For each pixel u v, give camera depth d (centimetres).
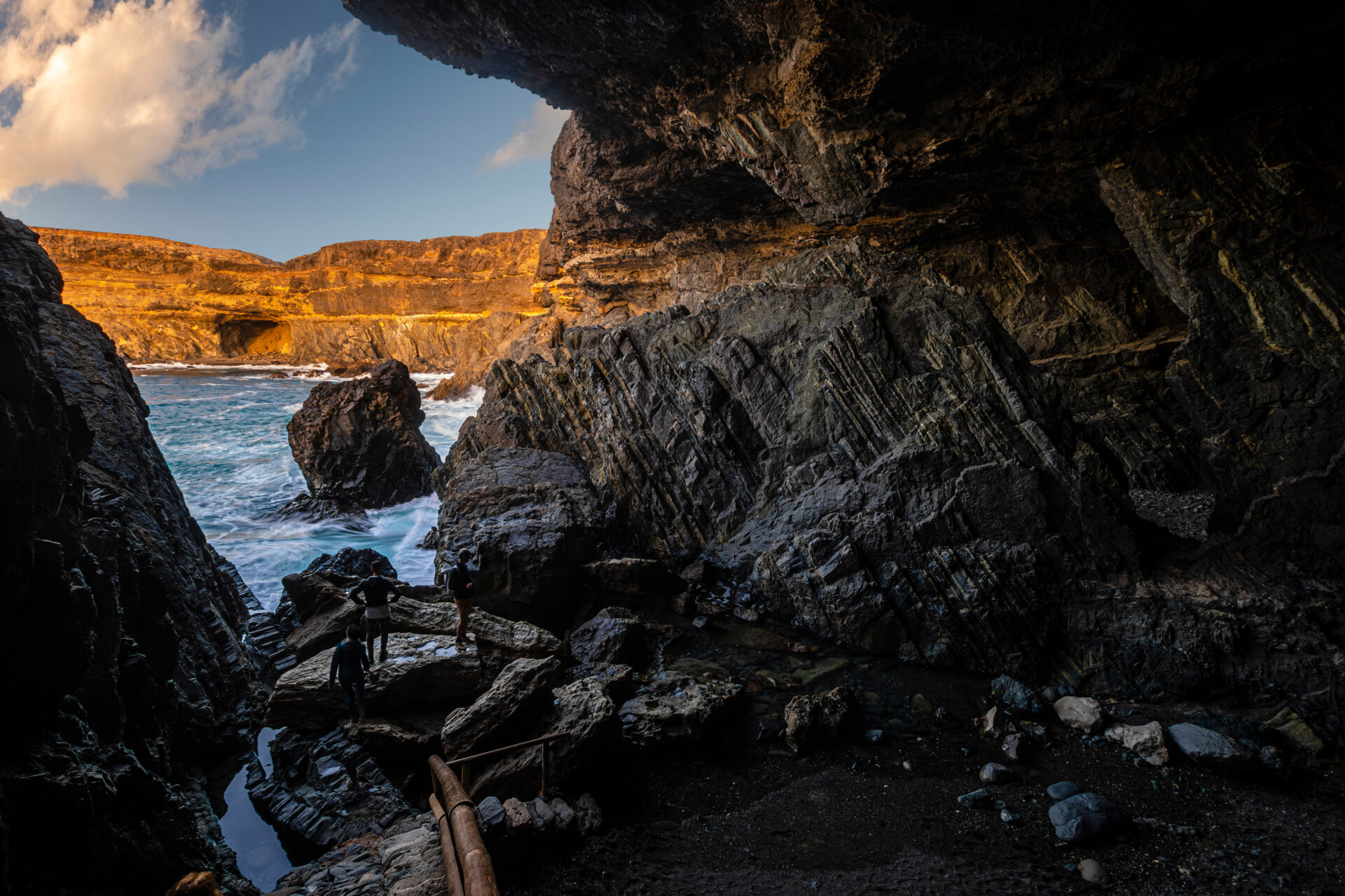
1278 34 1077
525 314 6253
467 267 7269
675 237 2897
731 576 1600
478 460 1922
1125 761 999
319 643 1248
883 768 1009
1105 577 1266
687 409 1759
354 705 1007
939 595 1317
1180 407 1994
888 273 2422
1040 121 1358
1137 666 1173
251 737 1047
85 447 675
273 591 1770
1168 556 1304
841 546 1406
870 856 820
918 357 1555
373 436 2509
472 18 1489
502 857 764
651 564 1534
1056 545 1289
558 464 1902
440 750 1002
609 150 2220
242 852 844
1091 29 1148
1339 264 1169
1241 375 1266
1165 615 1184
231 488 2767
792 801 933
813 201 1784
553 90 1856
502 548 1418
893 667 1301
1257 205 1233
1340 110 1152
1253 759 948
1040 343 2258
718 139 1817
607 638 1295
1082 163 1470
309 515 2373
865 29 1237
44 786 508
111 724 666
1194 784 940
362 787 911
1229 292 1264
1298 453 1209
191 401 5119
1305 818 862
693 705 1090
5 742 524
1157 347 2039
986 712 1144
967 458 1418
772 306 1780
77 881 537
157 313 8000
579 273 3731
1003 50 1230
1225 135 1259
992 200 1895
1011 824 871
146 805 653
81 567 670
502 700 993
